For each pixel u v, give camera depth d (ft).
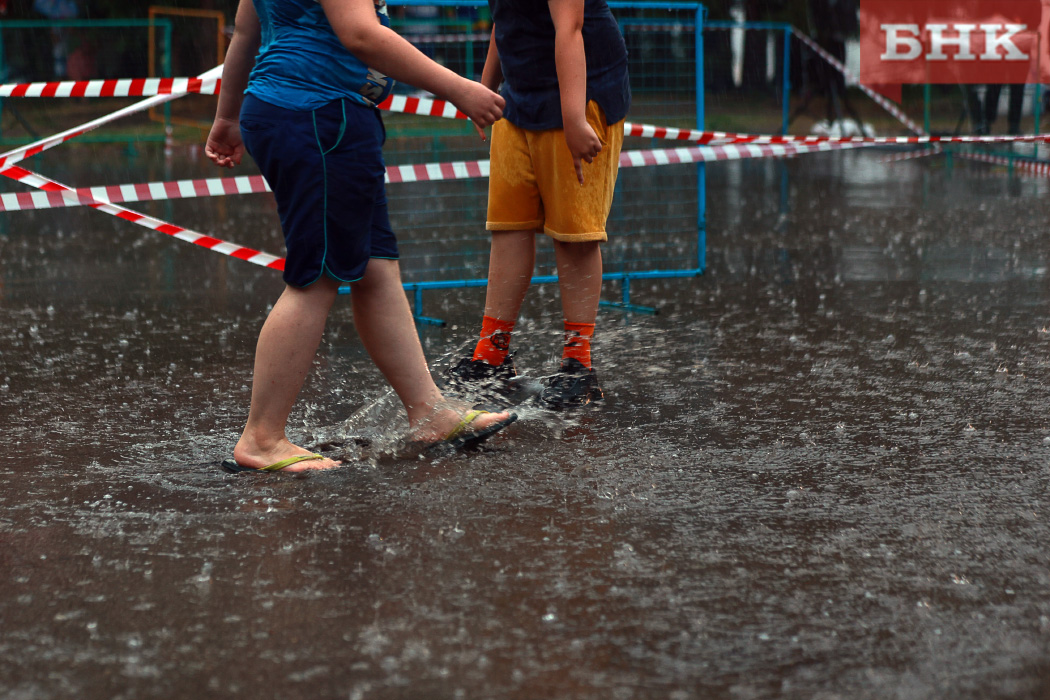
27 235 29.58
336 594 7.48
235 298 20.42
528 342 16.28
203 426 11.89
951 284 20.93
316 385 13.73
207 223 31.96
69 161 52.95
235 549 8.29
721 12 90.99
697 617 7.11
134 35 71.20
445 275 22.91
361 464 10.43
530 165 13.35
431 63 9.71
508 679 6.35
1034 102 51.47
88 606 7.34
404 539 8.45
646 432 11.46
